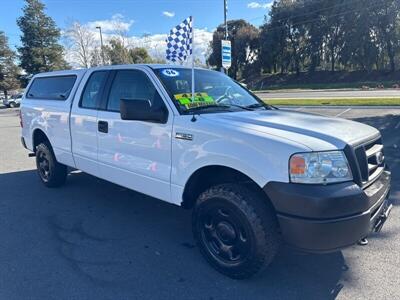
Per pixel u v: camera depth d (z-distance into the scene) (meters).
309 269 3.14
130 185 3.83
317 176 2.48
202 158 3.00
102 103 4.16
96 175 4.36
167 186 3.38
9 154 8.73
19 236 3.87
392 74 46.56
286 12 53.94
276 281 2.96
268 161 2.60
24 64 51.59
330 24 50.25
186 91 3.53
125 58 37.72
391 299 2.68
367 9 45.25
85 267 3.20
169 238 3.79
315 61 54.62
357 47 47.50
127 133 3.72
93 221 4.27
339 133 2.79
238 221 2.80
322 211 2.42
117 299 2.74
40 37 51.47
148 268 3.18
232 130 2.84
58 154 5.09
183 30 4.05
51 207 4.76
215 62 60.94
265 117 3.22
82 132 4.44
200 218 3.12
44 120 5.27
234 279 2.98
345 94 25.72
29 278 3.03
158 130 3.38
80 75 4.67
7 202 4.97
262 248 2.71
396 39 45.19
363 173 2.70
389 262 3.21
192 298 2.75
